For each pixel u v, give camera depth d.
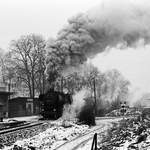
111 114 53.09
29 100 56.94
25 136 23.97
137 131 17.23
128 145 15.01
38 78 62.97
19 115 56.03
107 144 17.36
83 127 30.80
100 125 33.91
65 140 22.50
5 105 49.59
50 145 20.34
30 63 61.34
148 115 22.12
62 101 39.69
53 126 30.84
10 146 19.84
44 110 39.62
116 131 21.42
